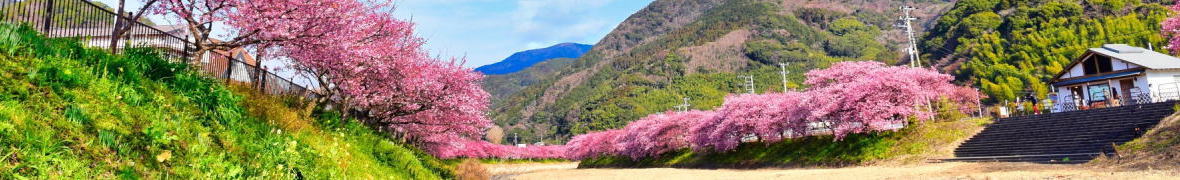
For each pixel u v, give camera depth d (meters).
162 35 10.77
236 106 8.20
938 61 108.31
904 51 44.62
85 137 4.70
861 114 29.80
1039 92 65.31
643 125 53.03
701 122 43.53
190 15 11.18
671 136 49.59
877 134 30.89
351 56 14.09
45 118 4.67
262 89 14.05
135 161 4.75
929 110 31.75
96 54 7.55
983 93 72.81
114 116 5.57
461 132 25.80
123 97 6.34
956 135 28.00
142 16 10.75
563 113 189.62
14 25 6.84
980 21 104.44
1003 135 26.42
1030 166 19.84
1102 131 22.94
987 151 24.86
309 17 11.76
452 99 19.78
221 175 5.33
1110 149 20.42
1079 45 74.88
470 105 21.27
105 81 6.44
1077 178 15.32
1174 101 24.12
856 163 28.75
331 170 7.35
